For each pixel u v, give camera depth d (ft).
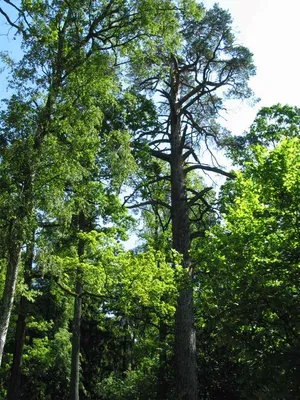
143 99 72.54
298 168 31.86
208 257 35.45
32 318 64.03
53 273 45.14
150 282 50.03
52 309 96.63
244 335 26.73
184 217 67.00
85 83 42.86
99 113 43.37
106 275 51.16
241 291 27.40
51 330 97.81
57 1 44.73
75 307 64.64
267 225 32.12
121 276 50.29
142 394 67.97
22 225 36.29
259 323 27.68
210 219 76.38
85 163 47.47
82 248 60.95
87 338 100.53
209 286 33.65
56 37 44.01
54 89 40.78
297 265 28.84
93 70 43.06
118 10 47.47
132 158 49.93
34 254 43.62
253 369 25.88
